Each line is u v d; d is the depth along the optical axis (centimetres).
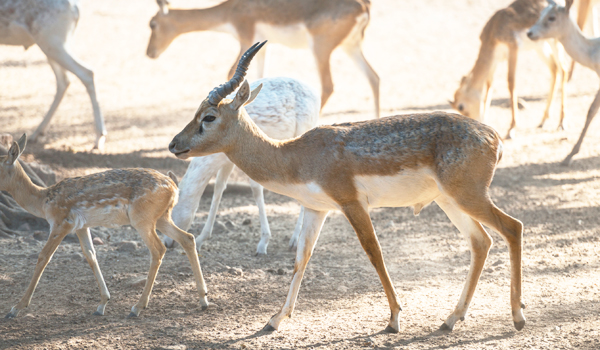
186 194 1097
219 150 791
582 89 2600
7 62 2947
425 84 2758
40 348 745
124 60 3083
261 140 795
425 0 4597
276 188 808
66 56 1672
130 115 2208
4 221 1184
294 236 1150
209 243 1177
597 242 1140
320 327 806
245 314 856
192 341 767
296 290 816
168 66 3025
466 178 736
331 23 1903
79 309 866
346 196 771
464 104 1923
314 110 1163
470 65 3111
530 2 1894
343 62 3191
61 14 1628
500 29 1886
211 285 963
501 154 771
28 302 838
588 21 2406
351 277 1004
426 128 755
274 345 752
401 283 975
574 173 1622
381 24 3969
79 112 2203
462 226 814
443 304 880
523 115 2231
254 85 1124
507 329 780
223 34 3738
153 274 854
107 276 987
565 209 1352
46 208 833
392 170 758
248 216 1360
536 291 912
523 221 1286
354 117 2192
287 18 1928
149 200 827
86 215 827
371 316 841
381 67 3075
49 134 1870
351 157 762
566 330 766
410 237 1220
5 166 827
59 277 977
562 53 2000
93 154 1688
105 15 3956
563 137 1953
